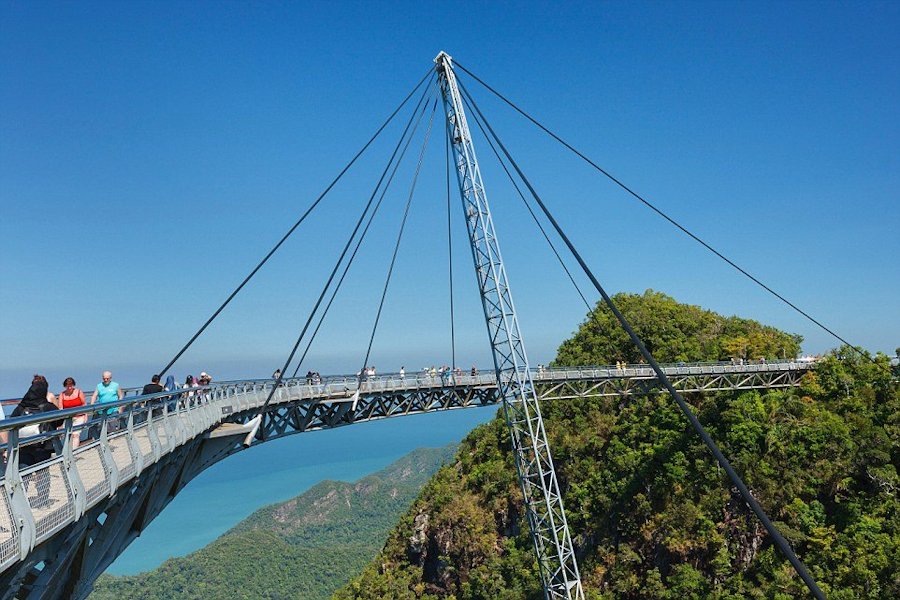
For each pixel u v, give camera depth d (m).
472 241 62.19
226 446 42.88
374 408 60.47
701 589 68.44
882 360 82.56
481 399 68.75
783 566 65.31
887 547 60.50
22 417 11.62
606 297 31.61
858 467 69.12
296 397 51.59
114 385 21.80
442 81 63.41
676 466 78.19
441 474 121.12
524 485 61.34
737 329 112.31
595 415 96.19
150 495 26.23
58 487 14.39
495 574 89.12
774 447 73.69
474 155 62.38
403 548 119.25
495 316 61.75
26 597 14.44
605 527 82.81
